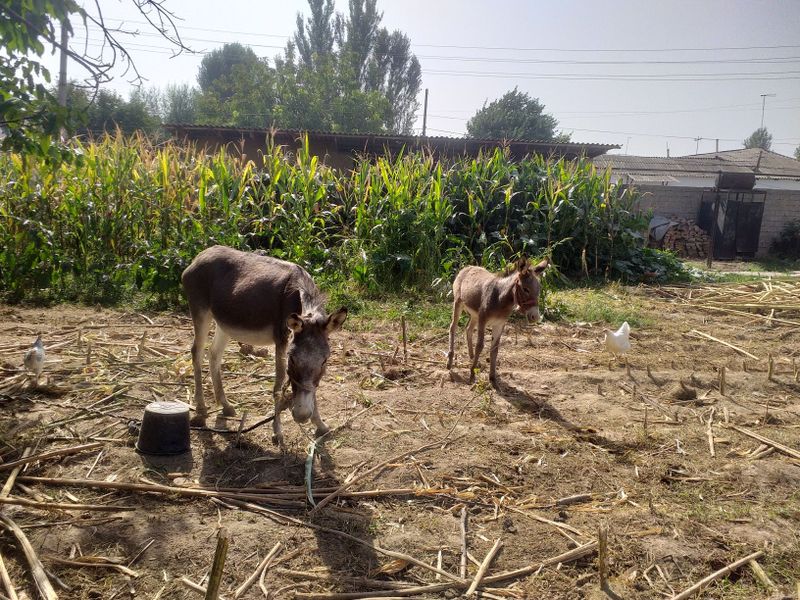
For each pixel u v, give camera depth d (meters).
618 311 11.30
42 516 3.94
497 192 14.80
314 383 4.17
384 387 6.73
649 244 23.02
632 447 5.46
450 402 6.33
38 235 10.57
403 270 12.35
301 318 4.18
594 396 6.81
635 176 27.61
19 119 4.74
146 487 4.28
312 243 12.55
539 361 8.09
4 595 3.21
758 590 3.58
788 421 6.20
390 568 3.63
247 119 42.09
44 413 5.43
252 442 5.14
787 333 10.26
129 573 3.46
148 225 11.72
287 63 48.75
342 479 4.63
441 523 4.13
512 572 3.64
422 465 4.89
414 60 61.31
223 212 12.05
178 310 10.04
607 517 4.30
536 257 13.63
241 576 3.50
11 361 6.72
